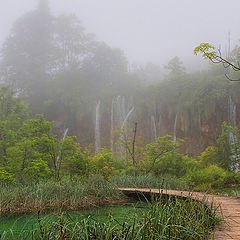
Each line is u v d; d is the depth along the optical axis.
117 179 12.36
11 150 10.97
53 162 12.40
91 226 3.51
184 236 3.44
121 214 5.97
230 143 18.30
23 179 11.07
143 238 3.09
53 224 3.66
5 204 7.99
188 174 14.53
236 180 15.88
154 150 15.25
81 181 10.82
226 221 4.48
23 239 3.89
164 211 3.73
